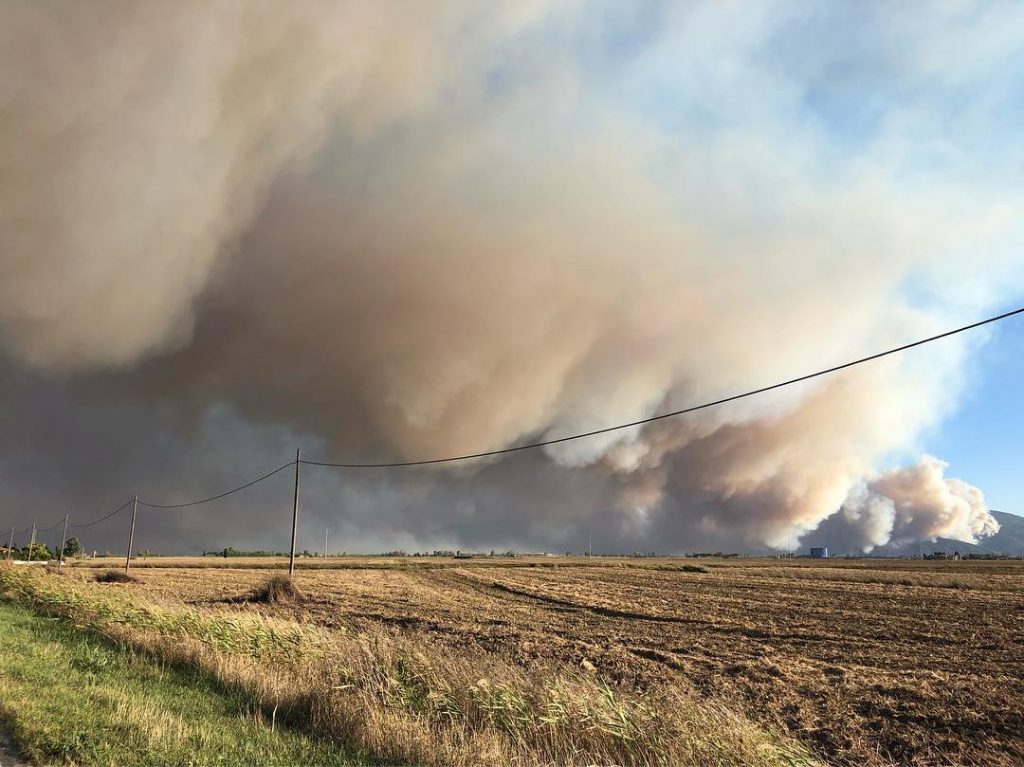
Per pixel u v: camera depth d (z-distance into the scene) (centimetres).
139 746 815
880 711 1549
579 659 2200
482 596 5150
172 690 1185
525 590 5794
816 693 1731
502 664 1357
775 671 2028
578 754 914
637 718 976
